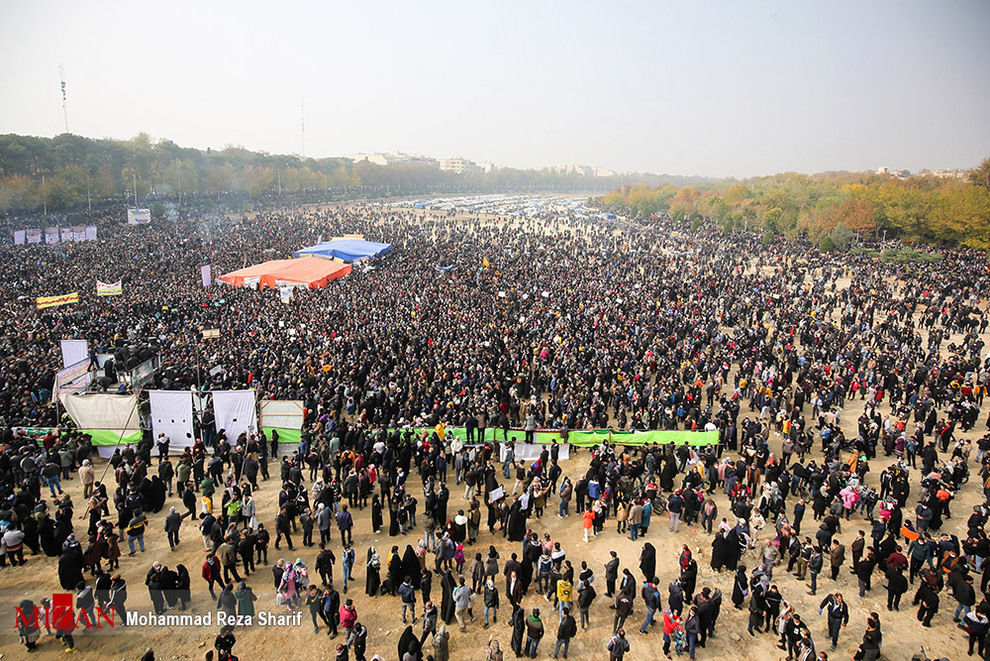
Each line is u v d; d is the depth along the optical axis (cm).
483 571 1788
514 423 3047
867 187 12812
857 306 5409
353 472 2403
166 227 10556
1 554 1897
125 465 2336
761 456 2511
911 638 1700
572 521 2298
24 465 2273
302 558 2028
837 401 3359
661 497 2403
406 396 2986
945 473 2436
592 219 16700
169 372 3266
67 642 1597
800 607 1834
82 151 13812
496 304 5334
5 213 10975
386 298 5422
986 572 1831
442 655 1501
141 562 1984
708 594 1655
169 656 1600
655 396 3108
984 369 3694
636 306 5369
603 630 1736
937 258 7881
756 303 5581
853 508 2291
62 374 2942
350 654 1616
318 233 10238
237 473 2438
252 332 4172
